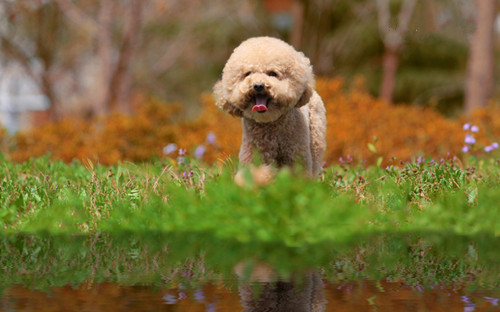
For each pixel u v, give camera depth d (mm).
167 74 39125
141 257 5918
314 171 9320
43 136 18047
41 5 28062
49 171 10828
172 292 4621
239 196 7344
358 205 7684
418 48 33344
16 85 39406
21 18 28188
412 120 18109
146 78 37688
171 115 20156
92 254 6129
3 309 4160
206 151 16422
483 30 24766
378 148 16281
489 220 7535
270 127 8406
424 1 25547
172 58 37406
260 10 35250
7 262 5699
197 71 38469
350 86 32062
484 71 24859
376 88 34094
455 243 6680
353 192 8594
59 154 17531
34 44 31328
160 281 4977
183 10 32719
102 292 4621
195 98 38406
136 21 28422
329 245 6539
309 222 6906
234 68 8180
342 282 4988
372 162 16156
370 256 6012
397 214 7793
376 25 33625
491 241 6785
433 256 6027
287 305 4281
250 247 6418
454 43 33594
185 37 35844
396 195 8344
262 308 4211
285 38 35844
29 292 4613
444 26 25781
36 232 7328
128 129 18031
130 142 18188
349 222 7059
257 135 8492
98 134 18562
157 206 7875
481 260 5852
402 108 19375
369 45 34125
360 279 5086
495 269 5457
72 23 32031
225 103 8508
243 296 4527
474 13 25406
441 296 4535
